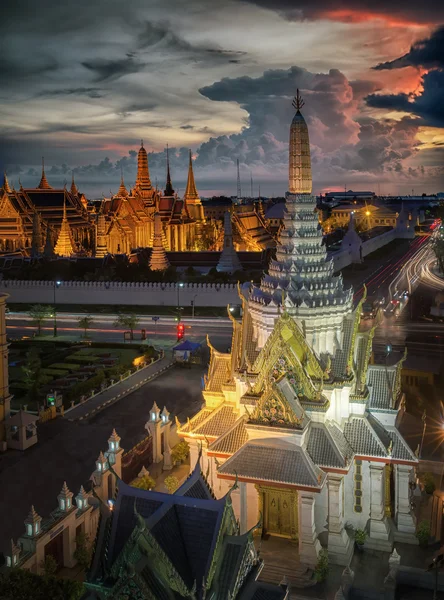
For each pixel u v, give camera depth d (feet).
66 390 290.76
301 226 185.47
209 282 551.59
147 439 211.82
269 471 151.64
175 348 342.44
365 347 178.91
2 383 215.31
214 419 177.88
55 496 185.16
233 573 97.91
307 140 185.57
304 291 176.96
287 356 161.99
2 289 563.89
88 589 97.81
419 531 161.89
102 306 533.96
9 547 141.18
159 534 95.96
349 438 165.78
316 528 158.61
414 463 160.56
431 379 281.74
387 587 140.97
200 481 116.57
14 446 210.18
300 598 141.18
